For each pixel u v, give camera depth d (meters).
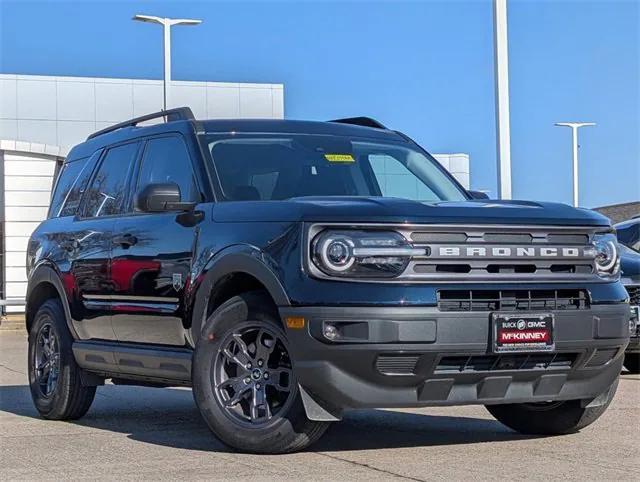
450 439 7.22
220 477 5.86
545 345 6.32
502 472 5.95
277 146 7.63
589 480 5.73
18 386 11.49
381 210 6.20
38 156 32.22
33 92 43.16
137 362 7.59
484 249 6.27
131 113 44.09
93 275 8.11
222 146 7.52
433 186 7.96
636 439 7.14
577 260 6.56
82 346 8.30
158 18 29.36
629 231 14.57
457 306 6.16
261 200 7.03
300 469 6.04
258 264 6.35
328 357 6.05
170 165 7.70
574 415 7.14
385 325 5.98
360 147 7.95
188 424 8.27
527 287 6.33
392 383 6.09
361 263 6.09
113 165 8.46
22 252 32.06
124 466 6.32
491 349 6.16
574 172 53.91
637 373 12.33
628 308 6.75
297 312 6.12
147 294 7.41
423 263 6.15
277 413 6.40
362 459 6.37
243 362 6.54
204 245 6.85
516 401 6.45
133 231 7.65
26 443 7.35
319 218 6.20
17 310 31.84
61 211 9.12
